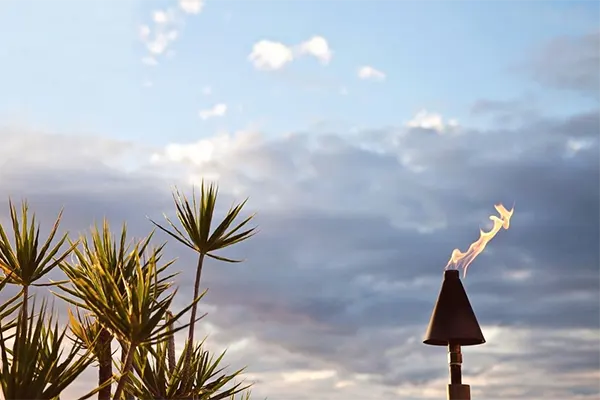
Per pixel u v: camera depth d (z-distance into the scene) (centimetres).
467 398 399
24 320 351
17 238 390
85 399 354
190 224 472
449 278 417
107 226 444
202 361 480
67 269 412
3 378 339
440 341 419
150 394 445
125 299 386
